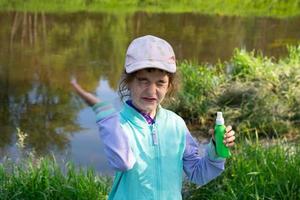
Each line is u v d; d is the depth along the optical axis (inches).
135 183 90.0
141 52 88.3
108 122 85.7
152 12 641.6
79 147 219.1
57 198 150.9
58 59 383.2
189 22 569.0
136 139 90.0
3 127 242.4
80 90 87.6
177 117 94.8
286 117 236.1
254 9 706.8
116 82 323.3
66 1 696.4
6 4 653.9
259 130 226.1
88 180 158.7
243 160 163.9
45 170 158.2
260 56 338.6
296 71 276.1
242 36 485.1
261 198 143.3
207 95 260.2
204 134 232.1
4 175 159.2
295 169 152.6
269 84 262.5
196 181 94.8
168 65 88.7
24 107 273.0
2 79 326.3
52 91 303.3
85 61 378.3
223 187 156.3
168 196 91.7
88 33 490.9
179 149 92.9
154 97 90.0
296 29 527.5
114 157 85.0
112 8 668.1
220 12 661.9
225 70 311.3
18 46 427.5
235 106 247.8
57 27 519.5
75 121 252.1
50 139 227.9
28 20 555.5
